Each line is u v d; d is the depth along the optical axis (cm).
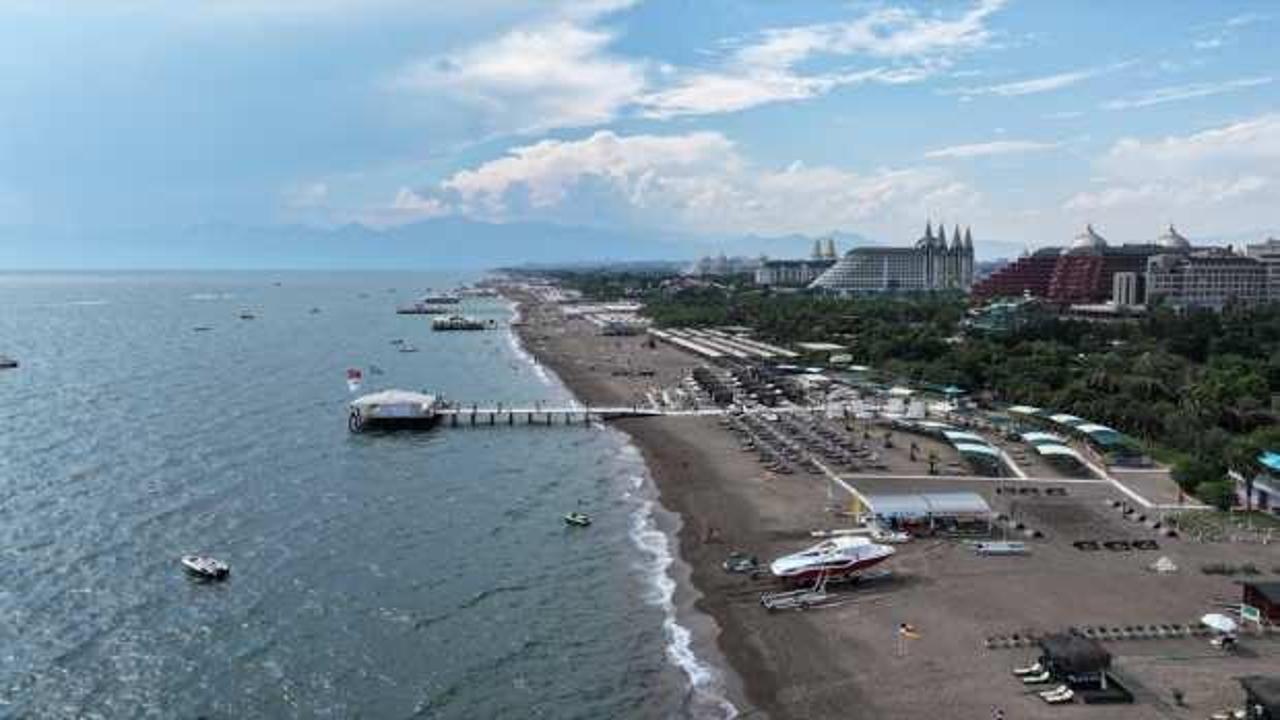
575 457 15000
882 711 6594
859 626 8012
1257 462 11312
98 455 14562
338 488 12862
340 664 7525
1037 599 8450
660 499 12350
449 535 10800
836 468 13512
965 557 9594
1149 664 7125
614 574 9519
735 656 7588
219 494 12369
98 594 8862
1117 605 8275
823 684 7038
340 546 10356
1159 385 16738
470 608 8650
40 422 17450
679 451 15038
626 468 14200
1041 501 11631
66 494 12225
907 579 9025
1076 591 8631
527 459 14850
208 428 16988
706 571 9519
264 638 7981
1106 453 14000
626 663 7531
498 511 11819
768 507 11600
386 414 17275
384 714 6769
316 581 9288
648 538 10688
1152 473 13050
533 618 8425
